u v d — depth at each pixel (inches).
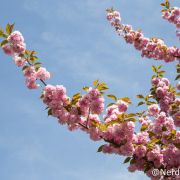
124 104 167.8
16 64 196.7
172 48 313.6
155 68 279.1
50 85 177.2
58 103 171.8
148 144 169.9
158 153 167.9
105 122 166.9
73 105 177.2
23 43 194.9
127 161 177.8
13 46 190.5
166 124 192.2
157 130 193.2
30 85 194.2
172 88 257.6
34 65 196.5
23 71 192.7
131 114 159.8
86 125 176.2
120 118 160.2
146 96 243.3
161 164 178.1
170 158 177.8
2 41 196.7
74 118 169.3
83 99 169.2
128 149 159.3
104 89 169.6
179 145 176.9
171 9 330.0
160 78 277.7
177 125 212.4
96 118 174.9
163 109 254.2
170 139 184.2
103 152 171.9
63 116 173.8
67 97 177.5
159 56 327.6
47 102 178.2
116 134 155.6
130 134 155.0
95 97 164.7
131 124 154.6
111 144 171.3
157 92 256.8
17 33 192.7
